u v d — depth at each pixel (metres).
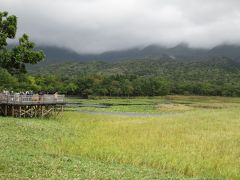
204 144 30.19
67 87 164.50
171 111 84.00
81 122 45.59
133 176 19.22
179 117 54.31
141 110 84.44
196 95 190.88
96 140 30.83
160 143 30.30
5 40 55.41
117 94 171.88
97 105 99.38
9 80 77.94
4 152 22.14
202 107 98.88
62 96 52.38
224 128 40.84
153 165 23.20
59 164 20.19
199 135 34.94
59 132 34.78
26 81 89.56
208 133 36.50
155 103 114.69
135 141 30.89
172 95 186.00
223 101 140.00
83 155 24.98
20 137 29.33
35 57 58.00
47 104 49.12
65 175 17.92
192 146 29.38
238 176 21.14
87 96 164.75
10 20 55.91
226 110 74.94
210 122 46.78
